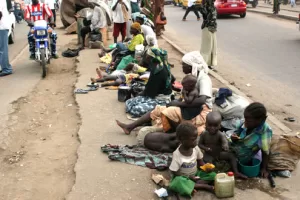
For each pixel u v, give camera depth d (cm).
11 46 1382
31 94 813
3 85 885
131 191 422
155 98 633
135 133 565
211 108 510
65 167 497
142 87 691
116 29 1256
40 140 583
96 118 627
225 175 408
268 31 1600
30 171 493
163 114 506
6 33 948
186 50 1248
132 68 831
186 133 407
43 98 785
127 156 482
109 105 682
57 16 2316
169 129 514
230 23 1895
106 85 796
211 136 455
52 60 1121
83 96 739
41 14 1023
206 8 938
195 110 499
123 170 464
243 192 417
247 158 455
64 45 1340
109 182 440
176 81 789
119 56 917
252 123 439
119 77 786
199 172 436
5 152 548
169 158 472
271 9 2470
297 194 414
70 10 1722
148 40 811
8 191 450
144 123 555
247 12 2434
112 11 1245
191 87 490
